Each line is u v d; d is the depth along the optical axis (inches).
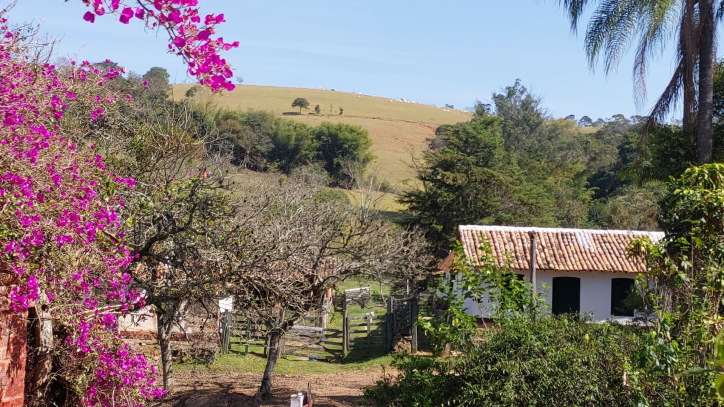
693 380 269.3
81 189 234.7
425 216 1343.5
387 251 456.4
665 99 627.5
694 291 297.6
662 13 606.2
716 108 692.1
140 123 395.5
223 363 649.6
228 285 355.9
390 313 755.4
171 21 183.6
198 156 443.2
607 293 796.6
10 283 214.4
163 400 414.0
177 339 654.5
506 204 1346.0
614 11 617.6
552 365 287.4
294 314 443.2
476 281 346.3
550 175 1831.9
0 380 208.4
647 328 324.2
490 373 294.8
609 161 2087.8
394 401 319.6
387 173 2422.5
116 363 244.8
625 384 275.9
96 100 323.0
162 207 320.2
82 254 238.2
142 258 326.0
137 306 307.1
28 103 227.5
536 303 341.1
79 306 239.1
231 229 340.2
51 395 253.6
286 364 686.5
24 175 213.5
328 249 440.8
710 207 293.9
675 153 644.1
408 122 3602.4
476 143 1375.5
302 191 464.1
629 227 1382.9
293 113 3408.0
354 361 721.0
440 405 304.2
